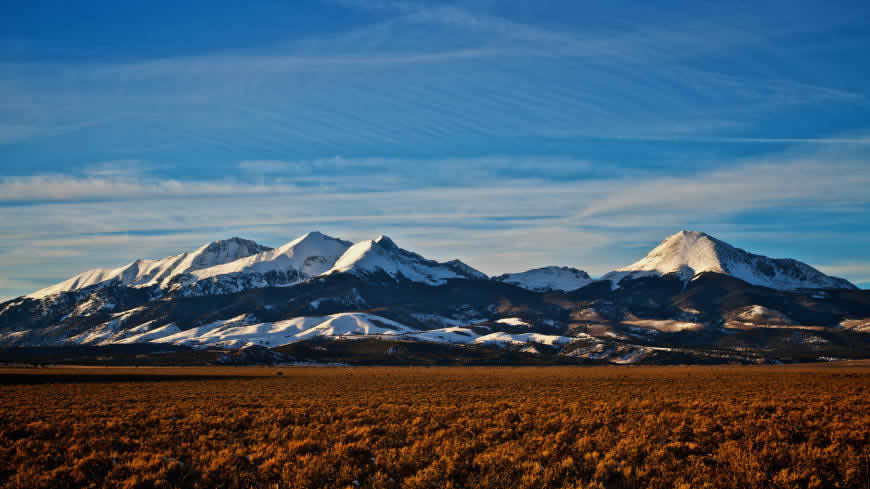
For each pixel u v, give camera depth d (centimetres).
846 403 3675
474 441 2388
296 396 5009
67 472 1941
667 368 16138
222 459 2039
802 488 1744
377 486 1764
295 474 1869
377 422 3075
